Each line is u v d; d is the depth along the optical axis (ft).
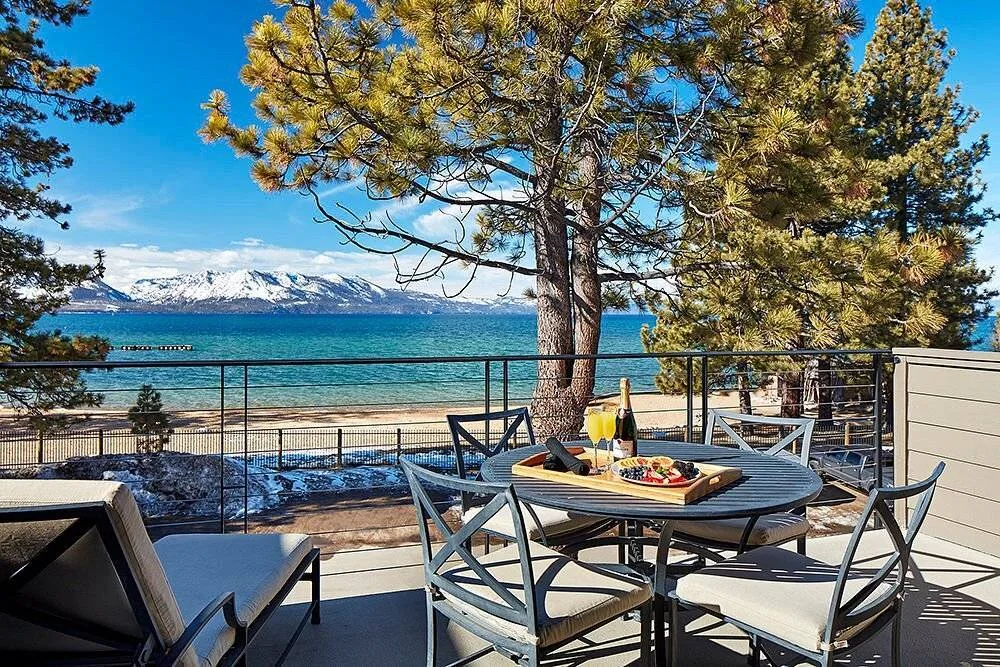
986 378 10.69
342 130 17.07
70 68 32.42
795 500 6.32
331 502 24.94
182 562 6.89
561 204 19.66
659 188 17.67
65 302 30.68
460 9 15.06
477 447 9.98
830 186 17.99
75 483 3.92
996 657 7.70
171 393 78.07
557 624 5.69
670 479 6.56
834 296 19.44
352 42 16.49
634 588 6.33
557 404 21.54
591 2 14.75
